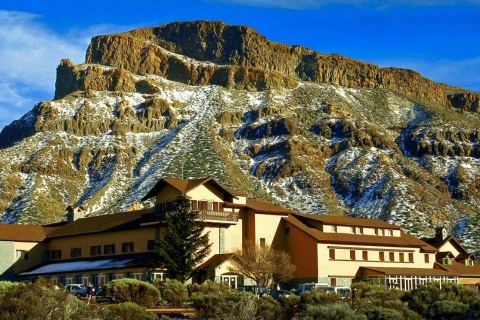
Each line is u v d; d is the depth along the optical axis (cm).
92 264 9081
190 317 4675
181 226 8100
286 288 9238
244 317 3688
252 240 9069
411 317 4319
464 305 4438
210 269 8256
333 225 9650
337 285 9169
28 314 3111
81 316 3338
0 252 9694
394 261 9938
